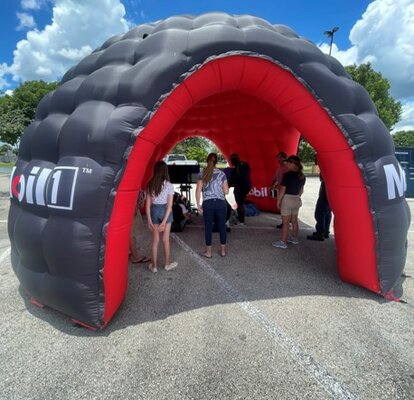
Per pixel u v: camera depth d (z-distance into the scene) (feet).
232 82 10.00
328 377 6.84
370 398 6.28
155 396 6.33
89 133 8.02
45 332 8.50
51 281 8.42
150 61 8.52
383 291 10.17
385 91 67.05
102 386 6.59
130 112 8.09
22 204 8.98
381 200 9.68
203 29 9.15
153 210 12.45
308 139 10.73
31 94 95.71
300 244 17.11
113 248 8.27
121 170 8.00
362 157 9.62
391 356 7.52
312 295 10.73
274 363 7.30
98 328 8.40
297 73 9.50
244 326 8.86
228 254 15.39
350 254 10.76
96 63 9.77
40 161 8.98
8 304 10.09
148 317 9.34
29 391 6.43
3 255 15.53
